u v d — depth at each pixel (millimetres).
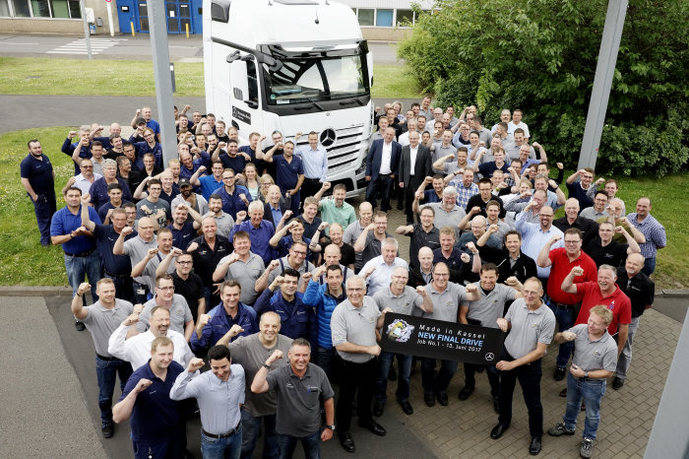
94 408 6816
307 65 11305
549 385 7496
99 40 35844
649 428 6766
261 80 10938
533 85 14719
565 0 12758
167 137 9656
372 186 11922
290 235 8039
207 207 8953
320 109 11500
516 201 8859
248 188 9805
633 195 13820
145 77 25406
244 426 5656
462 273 7301
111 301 6070
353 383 6172
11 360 7641
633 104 14320
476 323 6789
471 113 12375
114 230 7672
